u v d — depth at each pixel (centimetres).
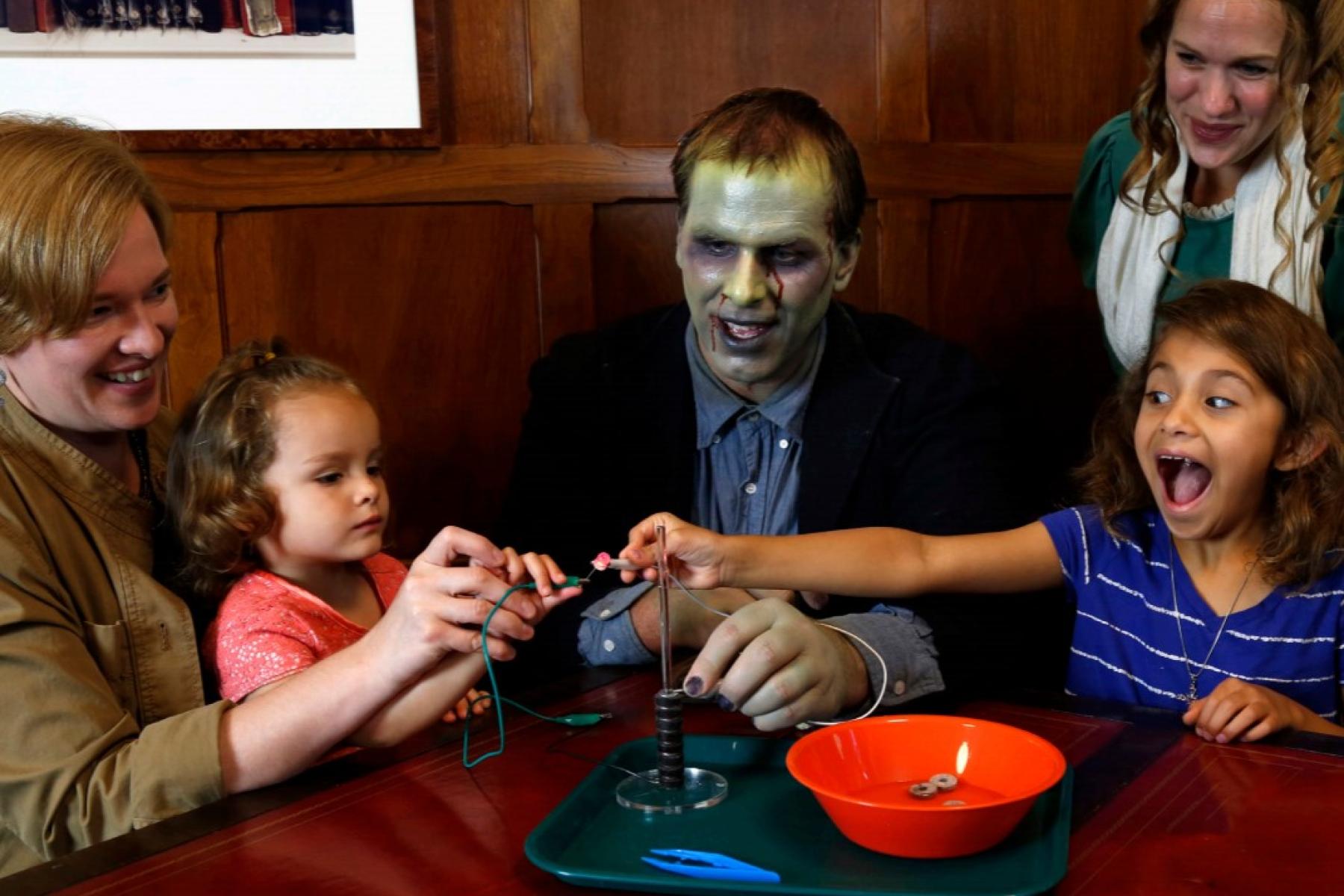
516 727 119
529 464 167
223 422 138
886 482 159
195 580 138
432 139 213
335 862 92
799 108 150
